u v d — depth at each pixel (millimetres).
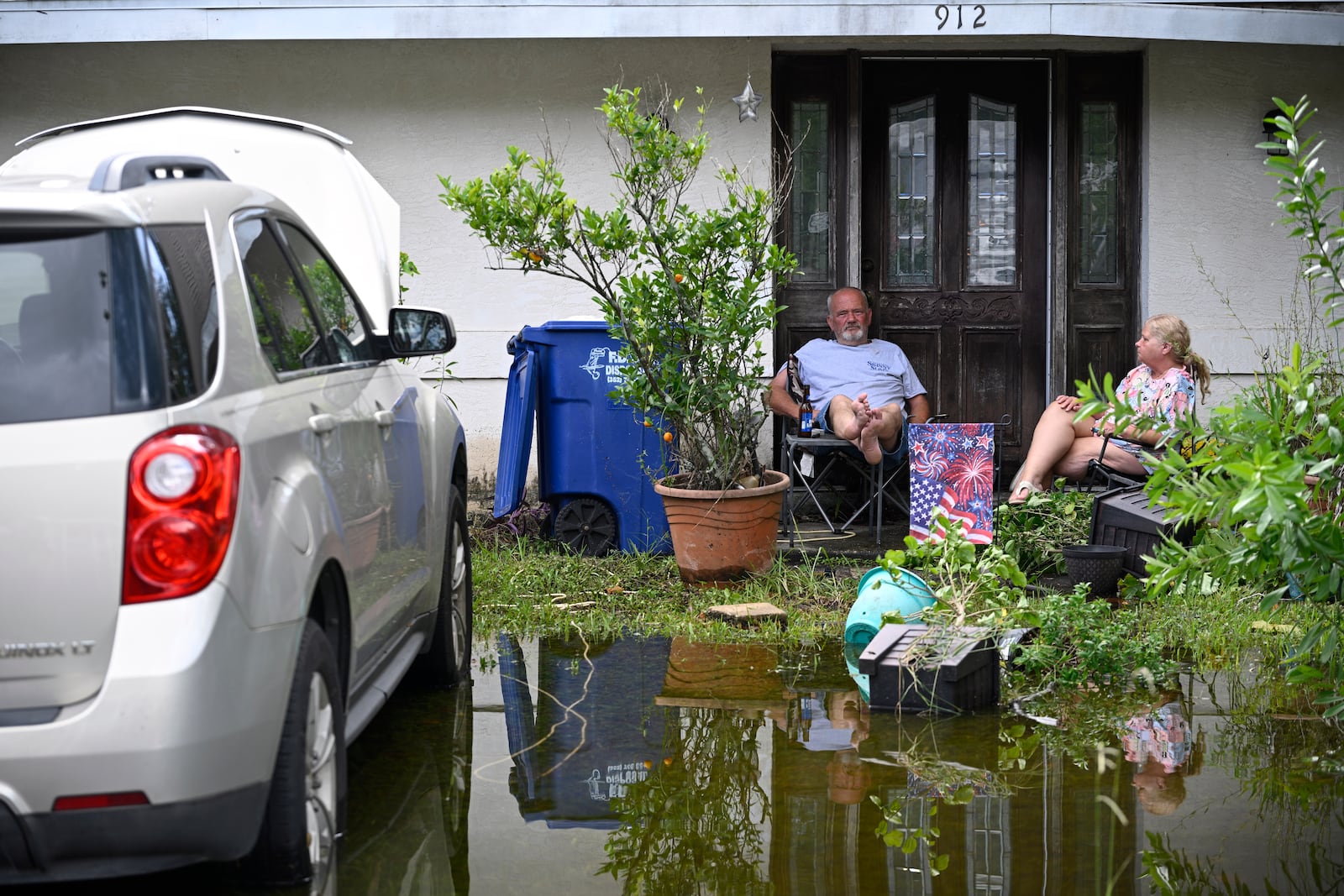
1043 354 8812
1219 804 3518
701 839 3322
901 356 8102
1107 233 8695
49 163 5793
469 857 3217
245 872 2920
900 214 8781
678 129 8344
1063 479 6871
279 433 2877
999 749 4020
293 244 3629
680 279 6309
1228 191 8445
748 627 5629
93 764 2432
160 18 7645
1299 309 8445
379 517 3596
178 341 2633
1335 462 3371
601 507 7199
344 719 3217
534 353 7160
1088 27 7684
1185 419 3678
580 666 5090
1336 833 3309
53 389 2537
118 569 2482
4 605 2463
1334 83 8398
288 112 8336
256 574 2641
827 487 8445
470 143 8359
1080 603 4957
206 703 2496
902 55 8570
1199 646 5172
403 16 7652
